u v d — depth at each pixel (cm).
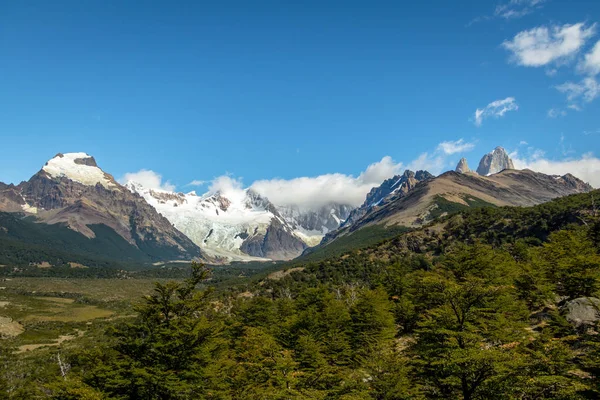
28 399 4234
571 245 5816
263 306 8075
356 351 5128
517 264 6869
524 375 2394
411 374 3512
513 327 3228
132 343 3238
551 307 4950
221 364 3944
